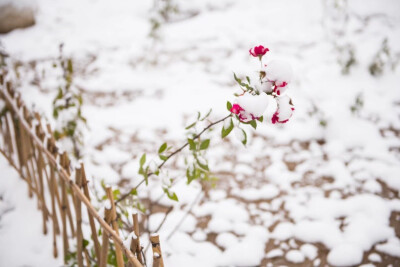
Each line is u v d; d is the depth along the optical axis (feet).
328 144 9.66
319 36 15.11
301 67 13.06
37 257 6.76
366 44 13.96
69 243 6.79
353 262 6.66
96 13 18.85
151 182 8.64
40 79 12.76
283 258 6.88
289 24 16.44
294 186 8.47
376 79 12.03
